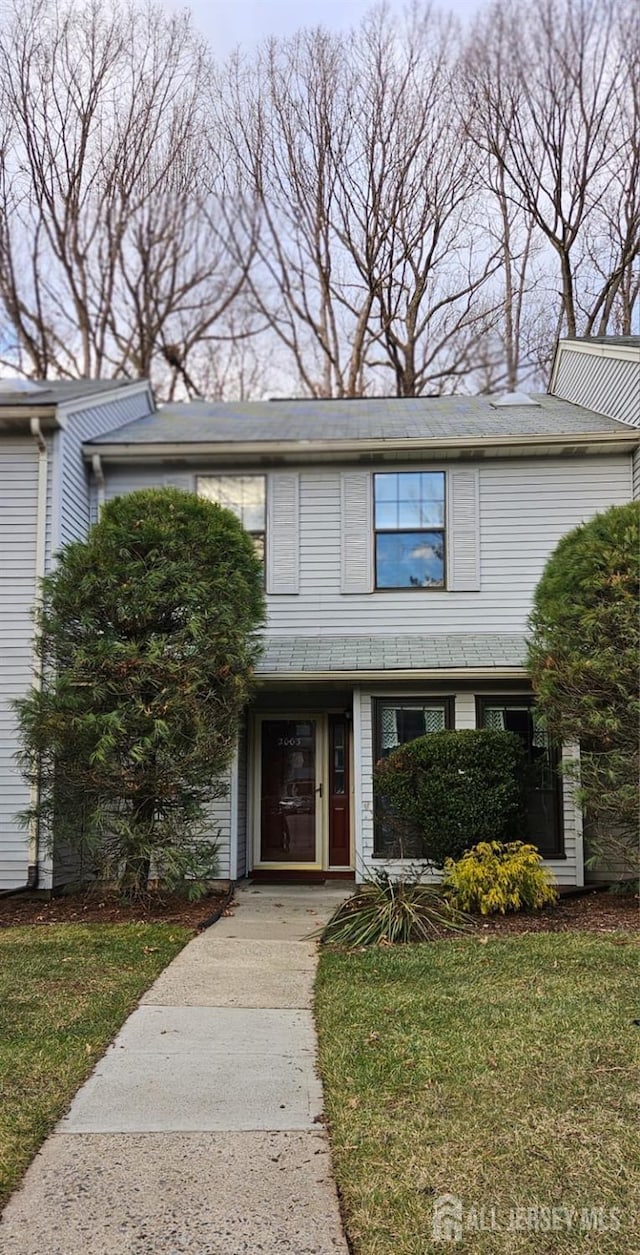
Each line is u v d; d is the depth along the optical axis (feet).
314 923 27.09
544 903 28.25
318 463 38.40
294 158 78.48
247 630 29.76
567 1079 14.17
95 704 27.63
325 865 37.76
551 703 28.50
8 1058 15.23
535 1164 11.55
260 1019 17.56
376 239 77.46
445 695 34.71
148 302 87.35
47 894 31.50
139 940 24.21
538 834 33.47
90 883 32.09
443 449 37.37
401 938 23.95
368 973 20.54
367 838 33.88
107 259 85.30
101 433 40.42
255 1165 11.66
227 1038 16.44
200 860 28.43
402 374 79.00
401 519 38.06
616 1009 17.58
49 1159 11.80
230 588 29.04
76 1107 13.43
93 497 38.29
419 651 35.40
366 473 38.29
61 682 27.53
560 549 30.73
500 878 27.12
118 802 28.86
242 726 33.55
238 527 30.96
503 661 33.88
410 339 78.18
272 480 38.47
